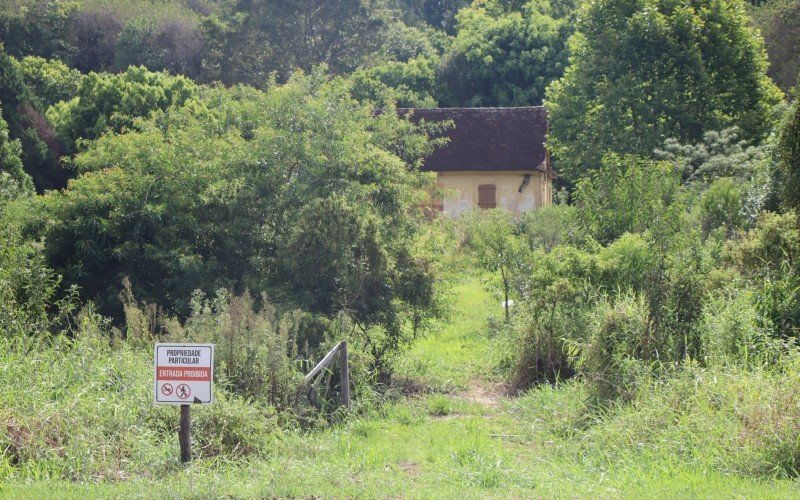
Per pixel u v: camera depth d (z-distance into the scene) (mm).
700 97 54219
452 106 83938
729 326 19625
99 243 25188
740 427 15133
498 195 63438
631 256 24016
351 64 90875
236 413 16469
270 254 25484
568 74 59156
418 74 82875
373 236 23766
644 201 28828
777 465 14156
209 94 34156
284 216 25406
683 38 55250
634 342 19547
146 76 58656
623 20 56094
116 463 15000
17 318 20969
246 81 86375
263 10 88625
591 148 54469
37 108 55406
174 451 15234
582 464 15891
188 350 13789
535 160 62656
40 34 87938
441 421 20047
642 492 13312
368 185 25750
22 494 12742
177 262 24312
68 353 19141
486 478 14297
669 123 54219
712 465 14594
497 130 64250
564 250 25422
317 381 19875
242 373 19125
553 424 18734
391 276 24375
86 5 94438
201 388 13734
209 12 112938
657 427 16344
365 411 20375
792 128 21562
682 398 16969
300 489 13141
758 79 55719
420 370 24969
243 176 25969
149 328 22781
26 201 26516
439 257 25766
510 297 32312
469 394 23344
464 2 125750
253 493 12938
